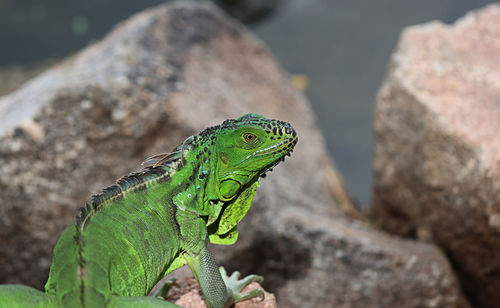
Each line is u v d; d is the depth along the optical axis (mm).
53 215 7797
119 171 8094
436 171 7672
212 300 3344
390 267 7586
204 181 3453
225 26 11633
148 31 9656
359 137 20844
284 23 25016
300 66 22625
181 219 3385
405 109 8336
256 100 10906
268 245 7766
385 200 9242
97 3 22672
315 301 7617
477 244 7430
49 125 7859
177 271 7387
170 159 3502
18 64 18688
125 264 2982
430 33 9359
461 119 7473
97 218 2992
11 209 7668
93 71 8422
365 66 22797
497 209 6719
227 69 10688
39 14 21812
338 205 10898
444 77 8414
